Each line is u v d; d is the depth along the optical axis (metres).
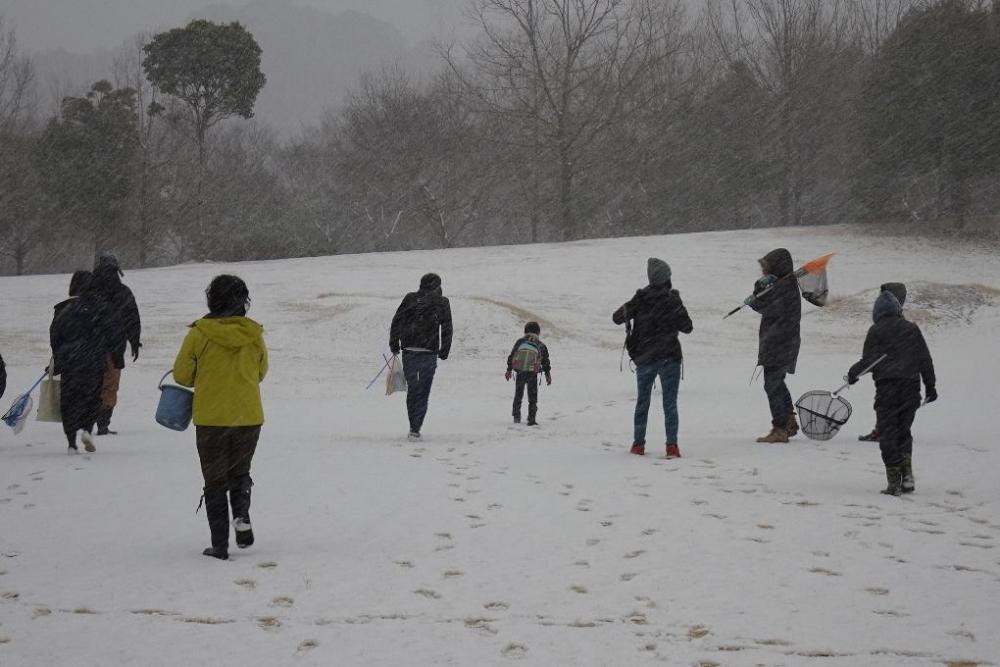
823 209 67.94
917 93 49.78
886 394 7.50
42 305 29.80
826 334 28.53
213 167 67.94
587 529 6.26
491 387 17.97
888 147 51.31
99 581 5.00
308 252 52.53
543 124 66.50
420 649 3.96
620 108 66.62
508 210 68.94
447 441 10.65
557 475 8.33
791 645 4.01
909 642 4.04
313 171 70.75
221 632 4.16
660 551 5.66
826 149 64.56
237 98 66.06
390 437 11.04
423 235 70.12
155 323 27.12
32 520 6.49
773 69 66.75
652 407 14.29
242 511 5.57
